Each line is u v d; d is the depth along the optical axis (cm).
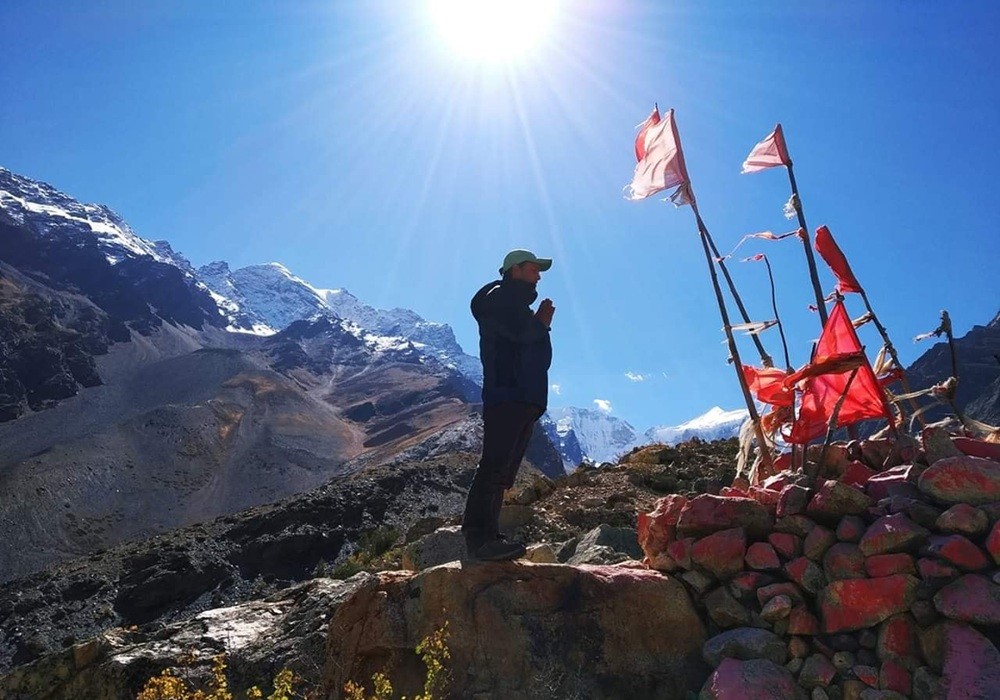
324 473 18275
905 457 525
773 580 464
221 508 15725
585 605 463
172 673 549
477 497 485
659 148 763
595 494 1173
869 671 409
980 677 379
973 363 12050
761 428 631
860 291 657
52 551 12438
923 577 416
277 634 584
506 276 513
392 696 447
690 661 461
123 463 16562
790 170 748
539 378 495
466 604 452
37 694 586
